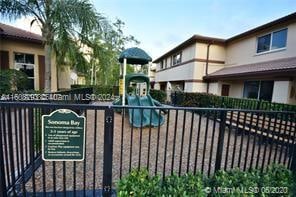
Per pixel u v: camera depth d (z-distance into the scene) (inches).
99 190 106.9
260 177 95.7
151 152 175.6
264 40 450.6
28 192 103.3
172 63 792.9
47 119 85.3
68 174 126.0
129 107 92.0
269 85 384.5
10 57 464.4
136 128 261.0
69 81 610.2
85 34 387.2
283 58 394.9
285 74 299.9
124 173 131.7
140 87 448.8
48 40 377.7
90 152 166.9
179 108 98.7
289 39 382.0
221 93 517.3
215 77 500.1
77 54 416.8
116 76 736.3
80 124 87.4
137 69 808.9
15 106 86.4
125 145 191.6
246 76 378.3
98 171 131.3
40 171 128.0
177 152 179.0
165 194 79.3
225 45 585.3
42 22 378.9
